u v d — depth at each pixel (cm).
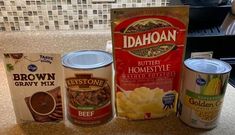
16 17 113
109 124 60
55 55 54
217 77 52
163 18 53
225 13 81
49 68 55
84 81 54
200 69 54
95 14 115
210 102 54
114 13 52
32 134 57
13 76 56
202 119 57
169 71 58
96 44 115
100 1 112
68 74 54
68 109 59
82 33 114
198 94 54
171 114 63
